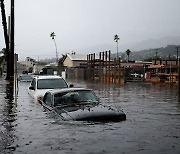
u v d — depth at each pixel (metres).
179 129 7.24
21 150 5.45
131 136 6.39
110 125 7.32
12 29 29.53
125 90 21.89
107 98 15.68
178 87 25.88
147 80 36.41
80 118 7.44
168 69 34.41
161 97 16.44
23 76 32.88
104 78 38.69
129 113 10.09
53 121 7.89
